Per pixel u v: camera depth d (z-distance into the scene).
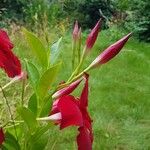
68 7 17.28
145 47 13.81
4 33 1.87
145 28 14.84
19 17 16.02
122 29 15.34
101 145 6.57
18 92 5.14
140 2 15.27
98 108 8.04
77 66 1.96
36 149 1.96
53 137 5.85
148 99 8.82
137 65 11.41
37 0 15.53
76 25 2.02
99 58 1.97
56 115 1.79
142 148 6.74
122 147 6.71
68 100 1.76
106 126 7.18
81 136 1.75
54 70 1.89
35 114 1.92
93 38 1.99
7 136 1.95
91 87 9.37
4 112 4.52
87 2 17.20
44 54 1.97
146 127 7.36
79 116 1.74
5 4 16.03
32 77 1.95
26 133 1.96
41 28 11.10
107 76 10.25
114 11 17.08
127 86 9.70
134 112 7.92
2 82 5.37
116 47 1.97
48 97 1.91
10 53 1.83
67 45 12.01
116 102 8.47
